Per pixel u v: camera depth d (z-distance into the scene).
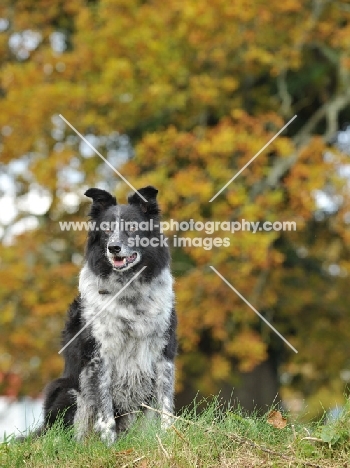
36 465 7.80
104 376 9.07
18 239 19.73
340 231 18.86
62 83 19.09
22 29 21.55
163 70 19.12
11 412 20.19
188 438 7.73
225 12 18.30
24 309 19.67
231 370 20.02
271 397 21.00
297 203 17.83
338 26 20.47
